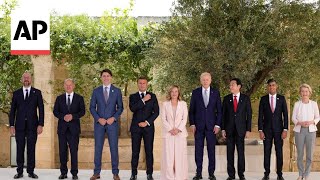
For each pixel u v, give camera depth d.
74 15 17.39
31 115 12.05
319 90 14.88
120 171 13.66
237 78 11.84
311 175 12.80
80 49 16.94
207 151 11.71
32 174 12.23
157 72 14.91
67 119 11.83
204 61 13.07
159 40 13.90
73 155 12.03
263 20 13.02
